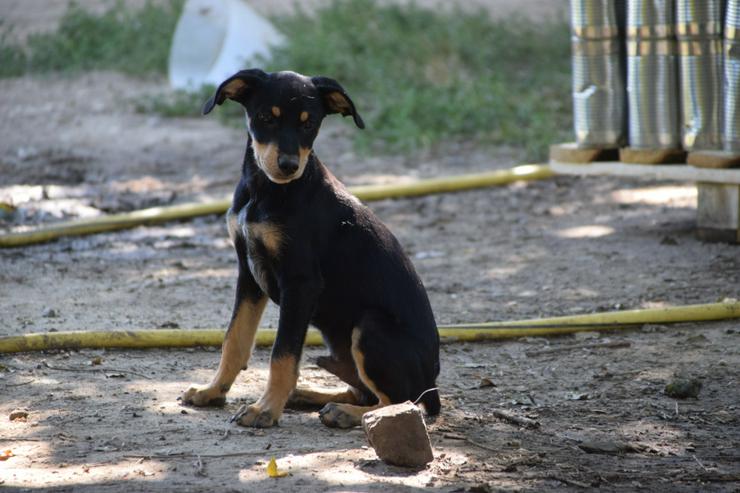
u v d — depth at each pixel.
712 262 11.24
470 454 6.39
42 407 7.08
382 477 5.93
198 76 22.56
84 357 8.24
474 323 9.43
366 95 21.39
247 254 7.02
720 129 11.48
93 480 5.77
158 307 9.85
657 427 6.99
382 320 6.86
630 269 11.14
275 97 6.70
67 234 12.55
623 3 11.91
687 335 9.07
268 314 9.70
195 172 16.34
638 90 11.71
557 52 25.50
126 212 13.99
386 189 14.77
